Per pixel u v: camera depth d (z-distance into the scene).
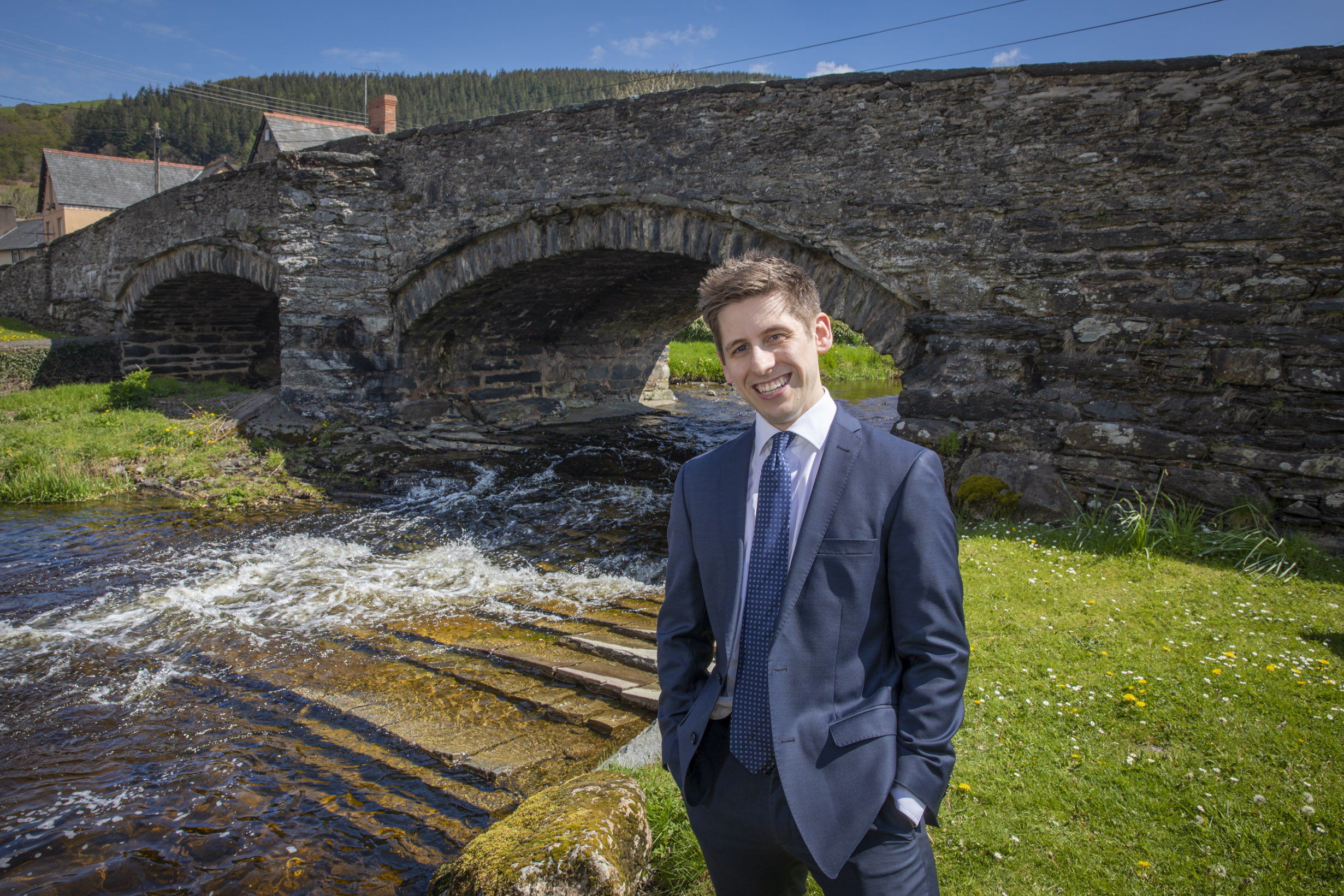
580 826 2.50
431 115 91.75
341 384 12.16
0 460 10.12
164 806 3.53
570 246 10.25
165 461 10.37
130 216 16.22
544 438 13.35
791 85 8.27
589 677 4.58
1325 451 6.06
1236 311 6.39
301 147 25.69
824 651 1.51
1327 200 6.08
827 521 1.54
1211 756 3.01
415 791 3.60
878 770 1.41
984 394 7.34
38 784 3.73
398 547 7.80
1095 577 5.15
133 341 17.14
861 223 7.96
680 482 1.81
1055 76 6.97
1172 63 6.48
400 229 11.68
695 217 9.16
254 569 7.09
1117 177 6.81
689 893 2.56
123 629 5.73
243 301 17.28
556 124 10.01
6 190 66.88
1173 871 2.43
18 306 21.12
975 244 7.42
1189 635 4.14
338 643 5.44
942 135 7.51
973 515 7.02
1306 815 2.62
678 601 1.77
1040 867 2.49
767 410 1.63
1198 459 6.51
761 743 1.53
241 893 2.95
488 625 5.71
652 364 18.56
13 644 5.48
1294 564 5.30
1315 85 6.07
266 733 4.20
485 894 2.33
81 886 3.00
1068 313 7.05
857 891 1.40
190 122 82.25
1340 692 3.40
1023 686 3.67
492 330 14.17
